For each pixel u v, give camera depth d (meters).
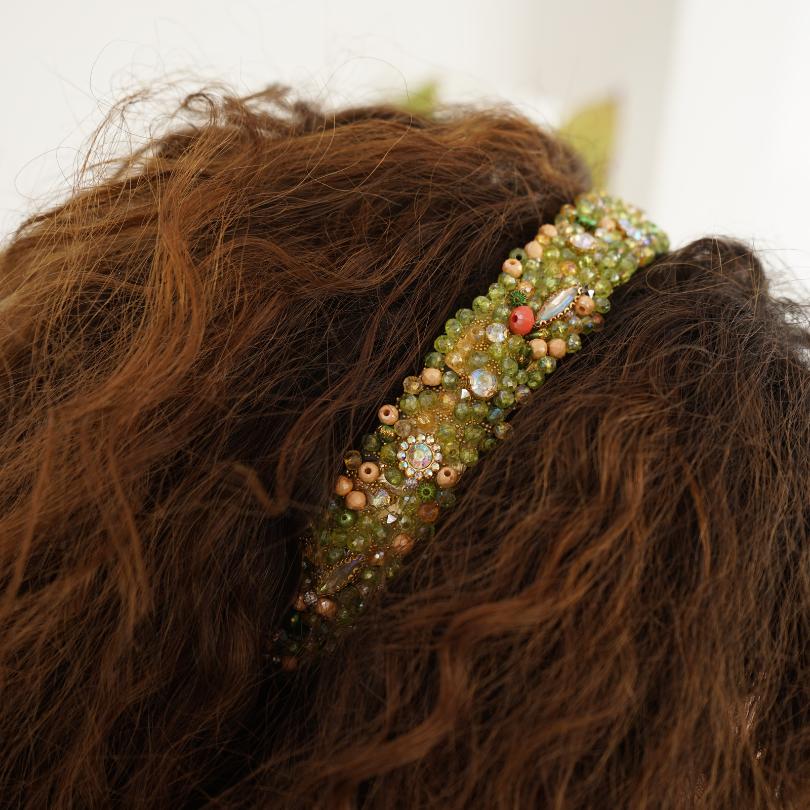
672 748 0.31
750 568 0.32
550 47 0.78
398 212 0.36
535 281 0.35
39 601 0.33
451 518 0.33
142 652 0.33
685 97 0.70
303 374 0.34
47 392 0.35
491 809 0.31
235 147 0.38
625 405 0.33
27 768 0.34
